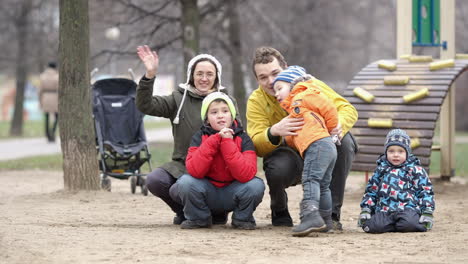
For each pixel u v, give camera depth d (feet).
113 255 28.58
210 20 117.19
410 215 35.96
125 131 62.39
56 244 30.81
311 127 33.45
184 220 39.40
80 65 55.26
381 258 28.35
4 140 148.15
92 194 54.03
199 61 38.14
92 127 56.39
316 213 33.35
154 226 38.55
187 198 36.06
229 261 27.55
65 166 56.29
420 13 67.46
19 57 171.73
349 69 214.90
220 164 35.91
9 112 294.66
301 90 34.17
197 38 100.01
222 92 38.42
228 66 143.33
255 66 36.29
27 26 171.01
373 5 237.04
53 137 137.18
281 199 37.68
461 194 58.08
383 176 37.04
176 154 38.29
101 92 62.64
